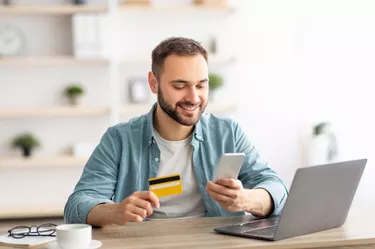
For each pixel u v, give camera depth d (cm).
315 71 587
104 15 550
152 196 231
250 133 584
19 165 538
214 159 279
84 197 256
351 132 589
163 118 270
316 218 229
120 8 549
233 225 239
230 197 241
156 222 253
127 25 565
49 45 555
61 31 556
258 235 219
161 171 275
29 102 561
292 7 583
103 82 569
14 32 548
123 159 274
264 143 586
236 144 286
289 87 586
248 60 581
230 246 207
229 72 581
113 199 277
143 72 573
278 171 588
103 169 272
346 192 239
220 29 578
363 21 588
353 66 588
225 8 563
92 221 242
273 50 584
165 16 571
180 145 275
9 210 536
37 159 540
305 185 217
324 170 224
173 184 242
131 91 568
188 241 216
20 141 545
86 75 566
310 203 223
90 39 543
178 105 256
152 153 275
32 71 559
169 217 273
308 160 588
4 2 550
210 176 276
